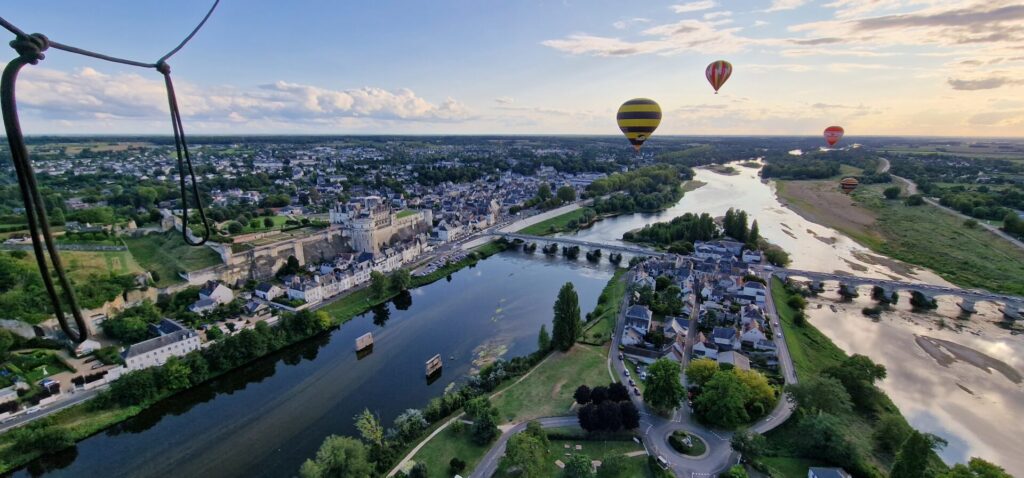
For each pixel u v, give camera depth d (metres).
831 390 117.38
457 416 125.06
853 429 116.69
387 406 137.25
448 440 116.19
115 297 174.00
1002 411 134.12
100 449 121.75
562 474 105.25
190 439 125.75
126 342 160.00
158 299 188.62
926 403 137.25
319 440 124.19
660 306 187.12
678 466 107.31
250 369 158.25
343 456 100.00
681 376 142.12
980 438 123.44
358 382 149.88
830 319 193.38
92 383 137.75
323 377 153.50
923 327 186.38
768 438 115.88
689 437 115.88
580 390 126.38
